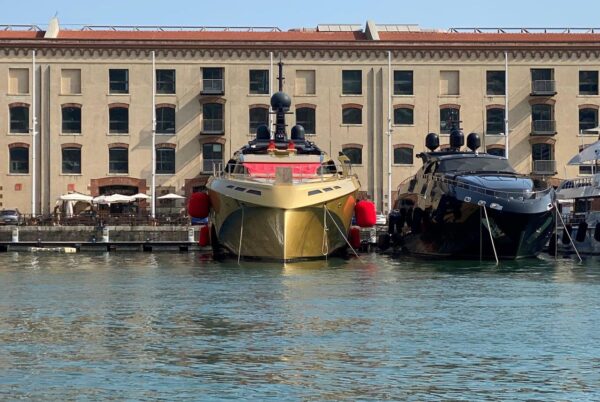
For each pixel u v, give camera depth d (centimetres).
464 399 3628
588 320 5238
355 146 14962
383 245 10944
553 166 14975
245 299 6084
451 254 9200
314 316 5356
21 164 14725
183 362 4166
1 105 14675
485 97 15012
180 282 7119
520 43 14975
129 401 3569
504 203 8544
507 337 4731
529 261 9025
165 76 14900
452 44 14962
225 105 14900
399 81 15025
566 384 3831
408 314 5431
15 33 15262
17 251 11806
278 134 10106
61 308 5712
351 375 3947
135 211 14762
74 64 14788
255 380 3862
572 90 15062
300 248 8619
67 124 14800
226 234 8850
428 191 9412
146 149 14825
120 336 4750
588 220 10200
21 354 4325
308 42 14850
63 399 3588
